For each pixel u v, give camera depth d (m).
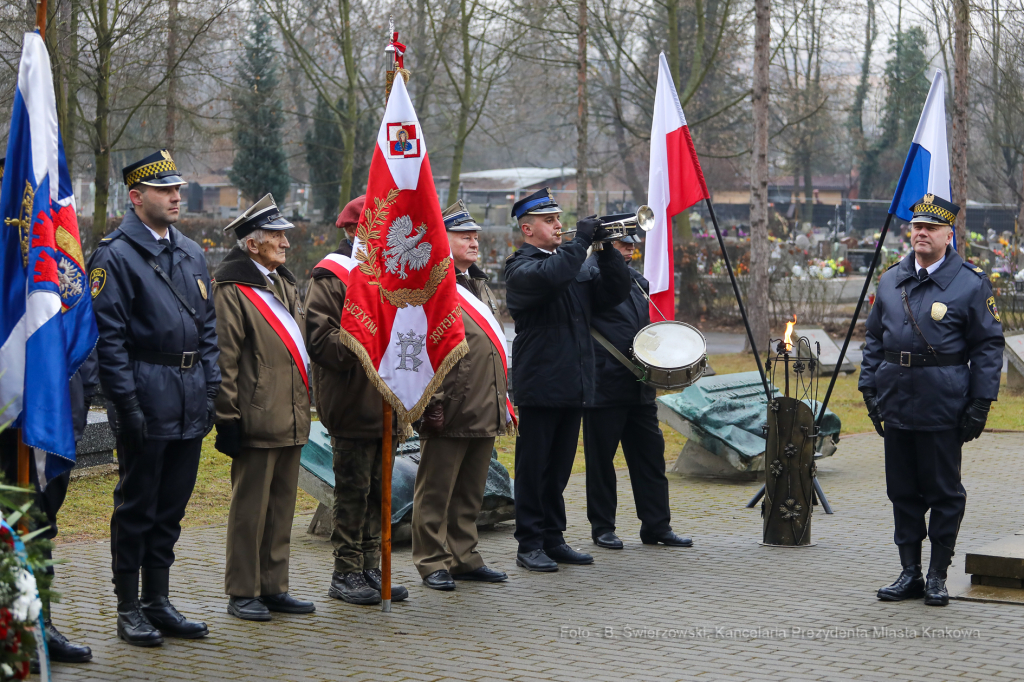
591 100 33.31
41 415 4.38
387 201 5.64
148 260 5.15
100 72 16.45
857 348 20.89
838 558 7.05
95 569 6.56
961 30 19.66
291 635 5.36
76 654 4.88
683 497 9.23
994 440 12.30
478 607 5.90
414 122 5.66
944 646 5.16
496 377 6.45
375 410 5.97
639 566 6.86
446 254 5.73
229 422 5.48
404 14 25.44
